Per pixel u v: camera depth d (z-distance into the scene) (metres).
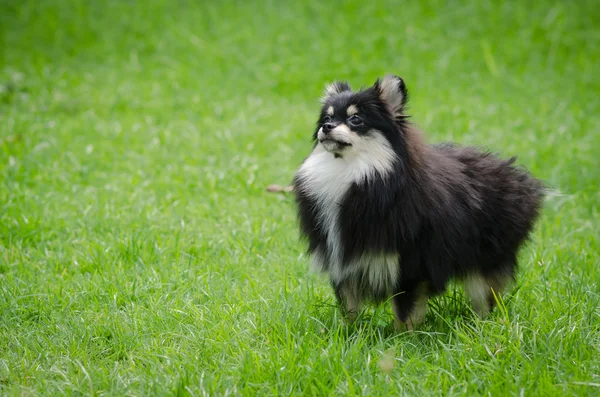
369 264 5.65
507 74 14.69
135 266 7.22
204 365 5.29
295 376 4.95
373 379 5.03
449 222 5.69
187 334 5.82
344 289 5.94
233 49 15.20
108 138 11.23
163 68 14.69
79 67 14.75
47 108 12.53
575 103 13.25
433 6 16.47
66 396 4.85
